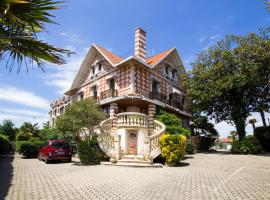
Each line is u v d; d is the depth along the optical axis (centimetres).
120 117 1973
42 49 518
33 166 1616
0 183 973
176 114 2966
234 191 860
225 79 2398
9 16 459
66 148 1900
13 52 523
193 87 2695
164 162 1759
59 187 908
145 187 915
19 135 3675
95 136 1828
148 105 2433
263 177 1182
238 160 1848
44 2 486
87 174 1238
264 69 2383
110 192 827
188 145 2298
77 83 3148
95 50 2859
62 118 1817
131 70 2338
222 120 2769
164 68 2831
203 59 2773
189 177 1162
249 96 2559
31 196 764
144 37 2569
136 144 1938
